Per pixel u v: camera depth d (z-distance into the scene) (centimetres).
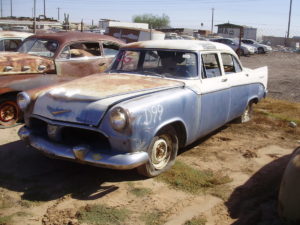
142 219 360
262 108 880
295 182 325
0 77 645
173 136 462
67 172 461
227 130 671
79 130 419
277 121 749
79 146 392
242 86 629
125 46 565
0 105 627
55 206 379
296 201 322
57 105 418
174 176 454
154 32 2275
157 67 521
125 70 544
